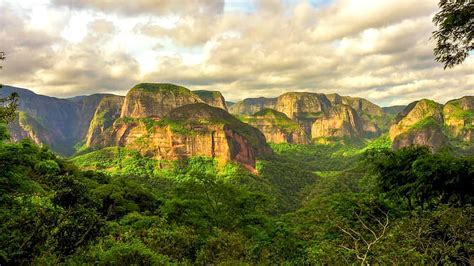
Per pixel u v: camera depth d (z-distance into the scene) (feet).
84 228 41.81
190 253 54.49
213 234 66.74
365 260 28.63
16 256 35.76
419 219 33.83
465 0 39.14
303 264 51.16
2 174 39.17
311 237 62.13
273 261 58.18
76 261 38.42
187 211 74.38
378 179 68.18
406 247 30.07
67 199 45.83
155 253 43.14
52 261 36.37
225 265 48.29
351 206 60.64
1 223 37.47
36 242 37.58
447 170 50.16
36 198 48.08
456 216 32.78
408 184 59.00
